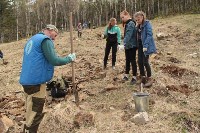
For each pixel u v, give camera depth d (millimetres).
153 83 4184
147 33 3920
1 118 3334
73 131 3088
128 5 36156
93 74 5148
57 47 9727
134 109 3469
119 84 4375
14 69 6750
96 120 3266
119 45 5055
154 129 3008
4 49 12117
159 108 3441
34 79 2645
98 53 7754
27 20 33500
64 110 3305
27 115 2730
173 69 4844
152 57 6082
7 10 34125
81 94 4027
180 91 3969
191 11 27719
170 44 8453
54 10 34062
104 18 38125
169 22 14977
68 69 5801
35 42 2670
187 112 3311
